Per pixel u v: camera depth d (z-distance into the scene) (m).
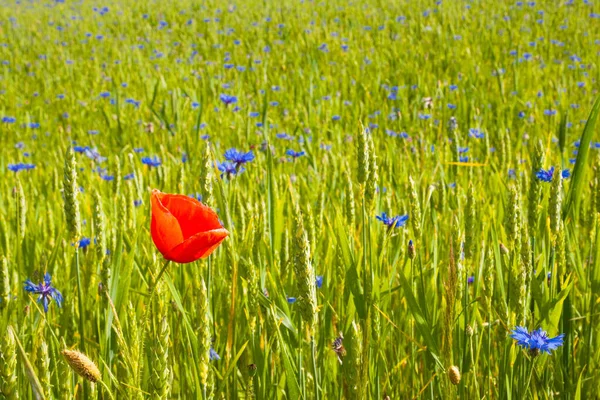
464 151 2.63
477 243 1.61
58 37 7.83
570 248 1.54
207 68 5.03
